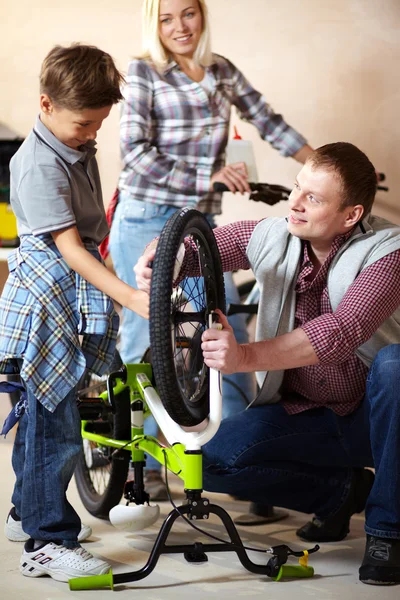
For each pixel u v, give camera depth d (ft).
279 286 6.52
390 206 11.13
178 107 8.95
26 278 6.31
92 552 6.86
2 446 10.84
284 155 10.08
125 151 8.91
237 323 9.50
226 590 6.03
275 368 5.88
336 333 5.86
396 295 6.11
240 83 9.64
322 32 11.10
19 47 12.23
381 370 6.12
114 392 7.27
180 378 6.51
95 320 6.30
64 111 6.04
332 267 6.35
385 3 10.88
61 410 6.25
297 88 11.27
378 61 10.97
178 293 6.37
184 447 6.21
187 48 8.82
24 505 6.29
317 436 6.82
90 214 6.59
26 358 6.13
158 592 5.98
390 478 6.10
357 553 6.90
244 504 8.48
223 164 9.46
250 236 6.72
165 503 8.46
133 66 8.92
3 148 11.07
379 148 11.09
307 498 7.14
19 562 6.62
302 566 6.31
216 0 11.39
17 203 6.48
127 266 9.23
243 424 6.89
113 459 7.46
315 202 6.06
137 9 11.72
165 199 8.96
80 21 11.96
